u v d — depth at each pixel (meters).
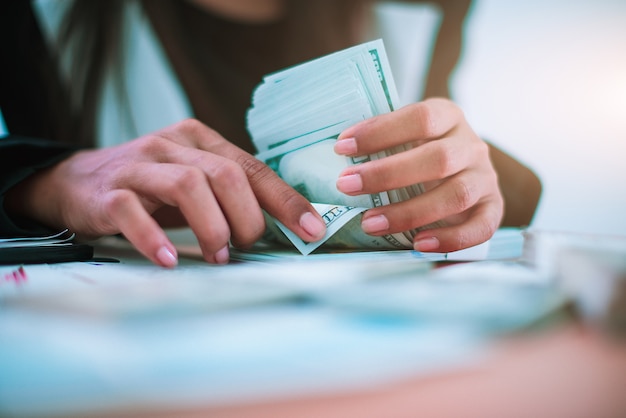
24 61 1.66
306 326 0.26
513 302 0.29
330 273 0.45
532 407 0.17
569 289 0.29
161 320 0.27
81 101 1.75
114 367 0.20
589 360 0.22
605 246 0.37
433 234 0.69
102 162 0.76
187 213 0.61
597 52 2.06
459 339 0.23
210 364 0.21
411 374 0.20
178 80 1.84
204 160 0.66
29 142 0.83
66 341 0.24
